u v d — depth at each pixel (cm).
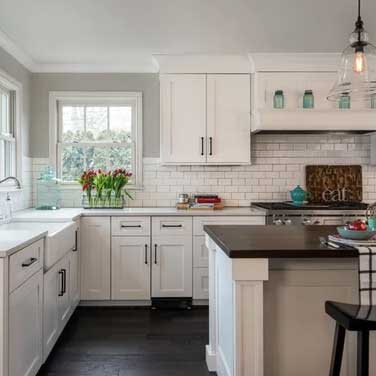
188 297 408
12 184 409
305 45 397
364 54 244
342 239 209
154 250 406
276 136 472
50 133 463
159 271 407
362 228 208
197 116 437
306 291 218
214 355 270
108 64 458
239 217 407
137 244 406
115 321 369
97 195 442
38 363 257
